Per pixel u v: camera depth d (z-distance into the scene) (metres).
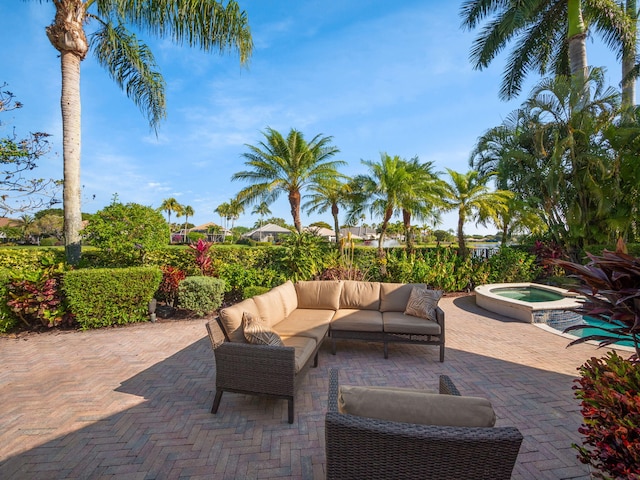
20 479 2.03
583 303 1.87
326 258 9.49
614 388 1.53
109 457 2.23
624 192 9.24
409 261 9.63
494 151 13.65
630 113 9.08
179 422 2.67
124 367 3.83
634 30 9.90
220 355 2.80
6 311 5.07
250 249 9.32
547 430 2.56
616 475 1.28
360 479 1.33
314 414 2.81
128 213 6.53
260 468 2.13
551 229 11.13
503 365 3.93
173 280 6.52
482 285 9.03
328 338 5.02
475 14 10.11
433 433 1.20
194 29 6.97
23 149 6.31
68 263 6.34
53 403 2.98
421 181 12.71
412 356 4.26
